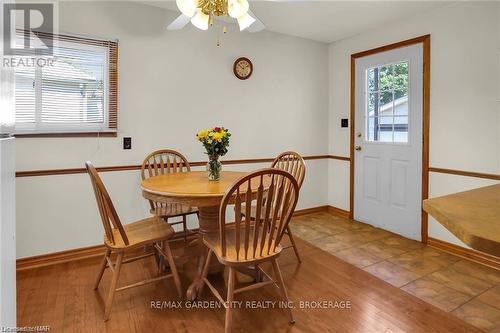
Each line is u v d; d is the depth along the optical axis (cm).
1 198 99
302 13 307
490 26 254
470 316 188
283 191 182
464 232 78
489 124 257
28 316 185
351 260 268
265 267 252
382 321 182
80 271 244
